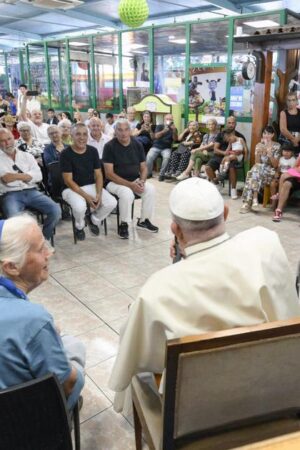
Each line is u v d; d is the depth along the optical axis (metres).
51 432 1.05
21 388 0.95
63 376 1.15
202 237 1.17
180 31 7.30
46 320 1.10
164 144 6.74
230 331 0.94
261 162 4.91
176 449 1.06
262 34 4.91
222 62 6.48
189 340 0.91
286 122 5.12
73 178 3.92
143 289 1.11
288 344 0.98
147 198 4.11
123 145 4.03
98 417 1.76
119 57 8.36
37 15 11.49
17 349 1.05
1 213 3.66
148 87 8.13
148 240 3.96
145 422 1.26
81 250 3.71
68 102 9.98
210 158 6.05
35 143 5.14
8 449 1.01
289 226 4.38
